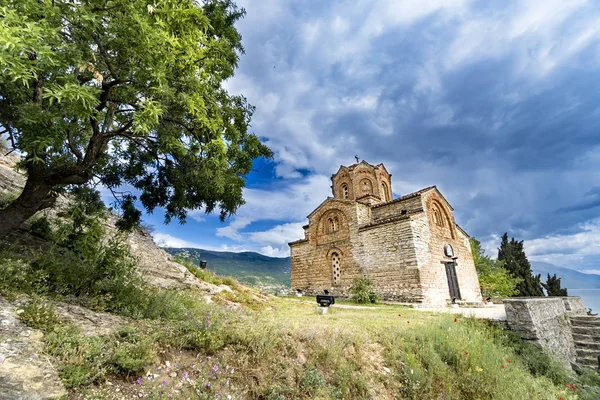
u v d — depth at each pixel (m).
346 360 5.95
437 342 7.93
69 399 2.97
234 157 7.82
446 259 21.73
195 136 7.09
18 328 3.86
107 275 7.00
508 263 38.19
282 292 25.23
